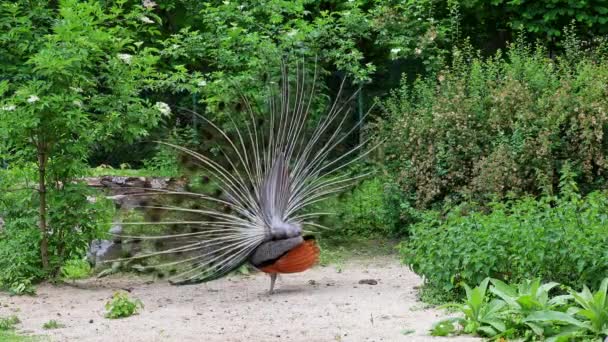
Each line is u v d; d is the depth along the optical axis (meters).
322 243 14.46
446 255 9.71
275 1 16.11
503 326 8.08
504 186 13.48
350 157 15.17
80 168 11.84
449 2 16.66
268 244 10.99
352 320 9.16
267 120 11.91
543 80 14.22
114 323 9.30
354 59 15.49
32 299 10.83
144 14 12.99
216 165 11.56
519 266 9.23
